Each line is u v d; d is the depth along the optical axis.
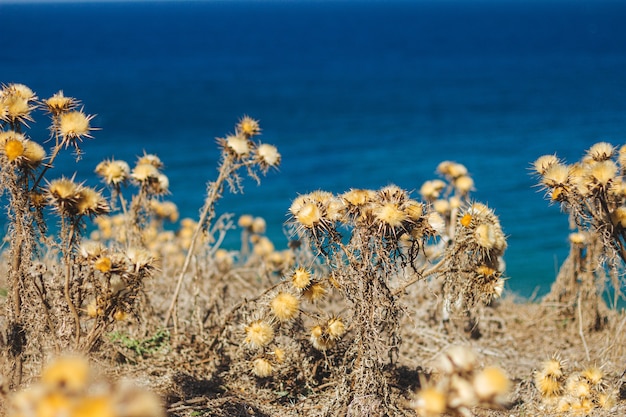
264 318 4.78
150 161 6.14
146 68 73.25
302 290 4.64
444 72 65.19
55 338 3.99
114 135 28.67
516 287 10.29
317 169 21.50
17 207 3.86
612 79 52.66
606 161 4.51
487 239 4.34
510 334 7.10
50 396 1.87
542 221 14.22
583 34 127.81
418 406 2.35
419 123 32.47
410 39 128.12
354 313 4.24
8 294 4.05
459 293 4.55
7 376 3.90
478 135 27.94
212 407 4.51
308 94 48.38
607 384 4.88
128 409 1.79
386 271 4.17
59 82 56.34
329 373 5.13
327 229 4.10
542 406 4.91
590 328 7.25
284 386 5.02
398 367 5.68
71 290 4.09
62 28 179.88
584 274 7.31
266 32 163.38
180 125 32.22
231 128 31.28
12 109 3.96
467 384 2.29
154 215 8.23
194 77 63.22
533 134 27.48
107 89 51.44
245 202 16.77
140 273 3.99
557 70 62.53
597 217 4.51
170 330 5.93
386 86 53.47
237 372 5.14
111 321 4.02
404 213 4.03
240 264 9.36
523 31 142.00
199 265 7.30
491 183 18.30
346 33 154.12
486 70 65.56
